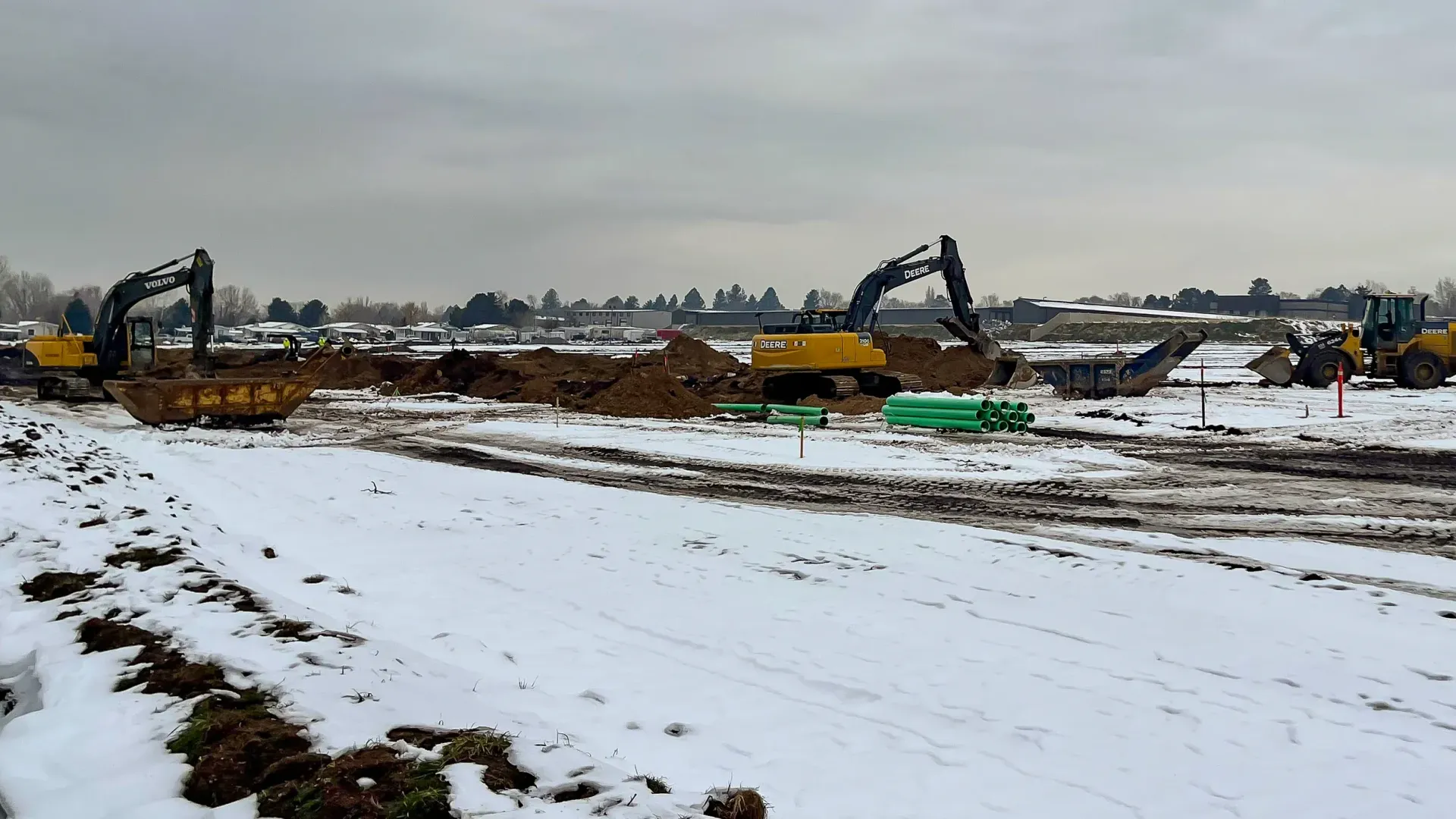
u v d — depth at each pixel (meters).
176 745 6.75
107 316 39.22
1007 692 8.27
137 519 13.81
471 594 11.73
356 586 12.16
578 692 8.52
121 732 7.07
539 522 15.39
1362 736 7.28
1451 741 7.17
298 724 6.95
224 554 13.34
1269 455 23.64
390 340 149.00
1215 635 9.42
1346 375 43.59
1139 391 39.41
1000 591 11.11
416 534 15.02
